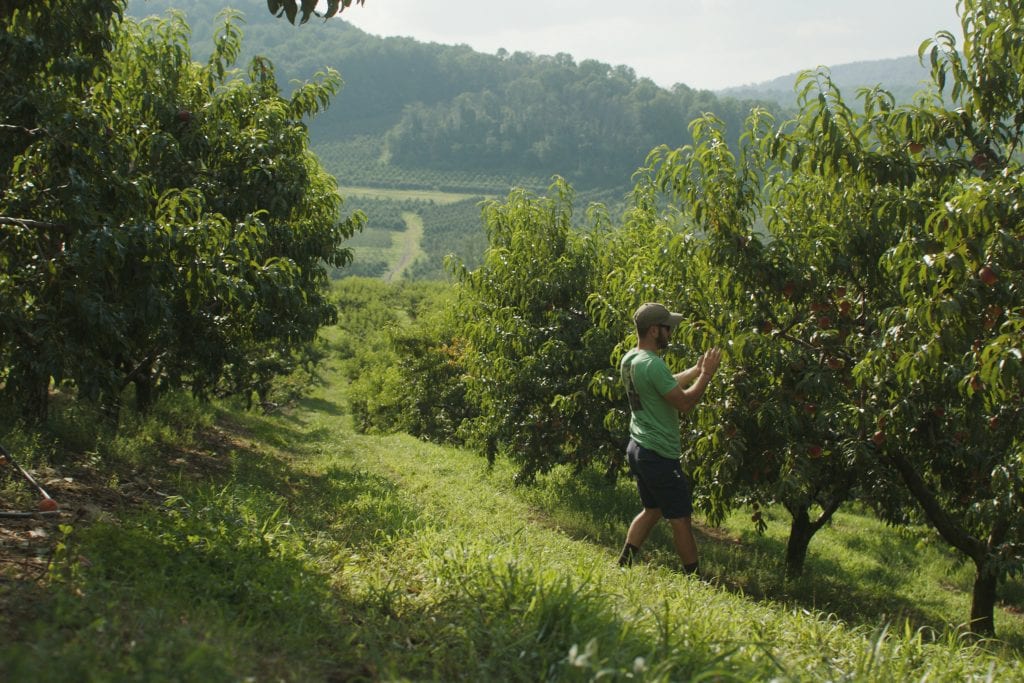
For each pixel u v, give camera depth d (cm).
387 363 4619
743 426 809
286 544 475
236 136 1095
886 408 765
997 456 812
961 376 671
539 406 1419
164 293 719
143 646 279
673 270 832
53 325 650
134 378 1282
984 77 689
